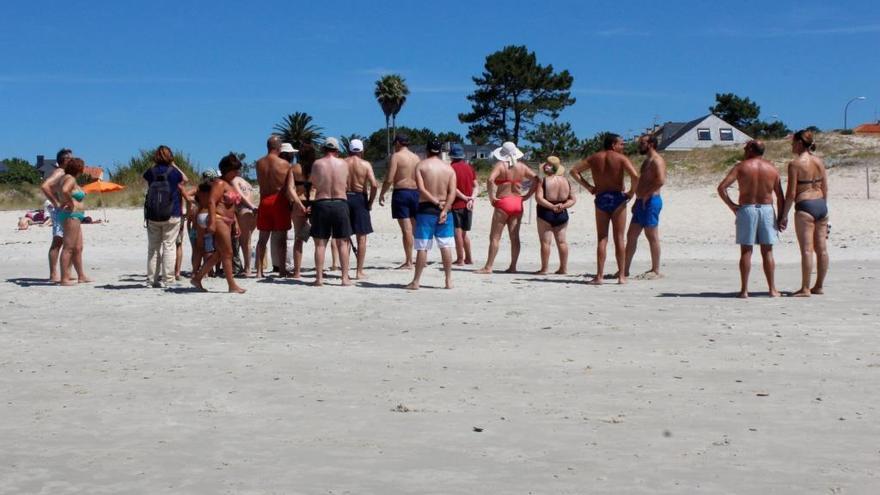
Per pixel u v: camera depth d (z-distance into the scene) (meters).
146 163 47.09
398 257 19.66
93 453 5.72
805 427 6.14
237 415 6.62
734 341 9.30
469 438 5.98
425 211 13.73
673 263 18.44
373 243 23.28
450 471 5.30
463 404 6.88
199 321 11.03
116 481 5.18
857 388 7.23
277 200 15.30
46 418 6.60
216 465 5.46
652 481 5.08
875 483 4.99
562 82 82.94
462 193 17.80
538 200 15.96
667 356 8.59
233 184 15.33
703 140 96.94
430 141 14.01
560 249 16.14
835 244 22.31
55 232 15.18
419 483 5.10
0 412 6.79
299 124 89.75
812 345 9.02
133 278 15.84
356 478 5.20
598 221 14.44
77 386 7.61
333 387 7.47
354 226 15.23
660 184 15.20
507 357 8.62
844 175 39.06
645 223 15.30
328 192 14.14
